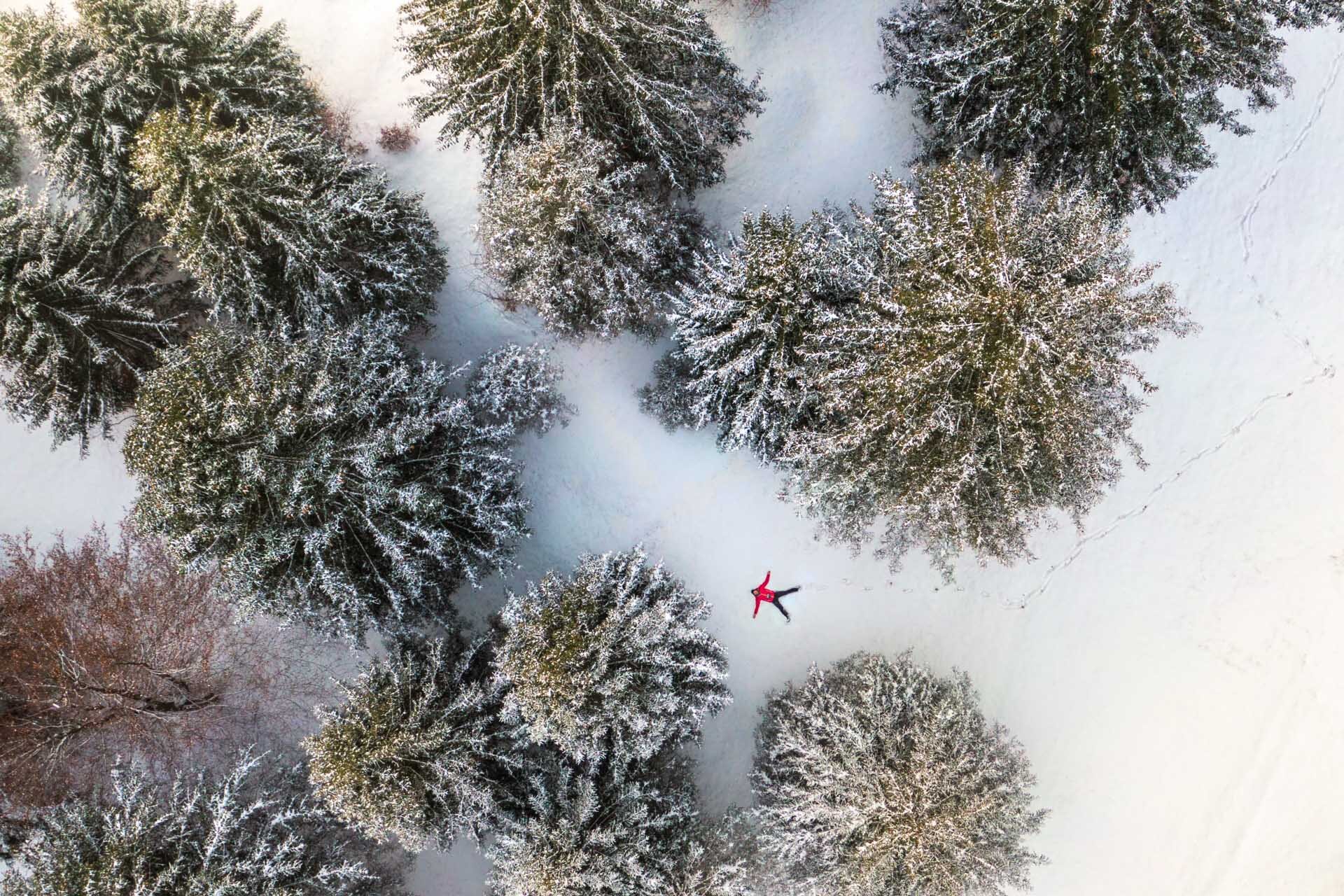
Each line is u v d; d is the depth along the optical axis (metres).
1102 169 14.01
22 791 15.70
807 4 17.72
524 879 13.45
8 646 15.58
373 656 16.31
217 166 12.12
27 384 14.53
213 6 15.34
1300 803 18.27
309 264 13.65
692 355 14.33
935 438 12.65
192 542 12.38
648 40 13.02
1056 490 13.88
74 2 13.78
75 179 14.62
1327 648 18.30
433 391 14.69
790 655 17.77
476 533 15.23
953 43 14.55
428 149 17.59
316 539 12.46
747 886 15.41
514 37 12.48
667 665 13.49
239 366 12.98
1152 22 12.32
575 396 17.61
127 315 15.06
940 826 13.08
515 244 14.34
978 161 15.33
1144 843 18.22
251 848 14.02
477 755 14.30
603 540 17.64
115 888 12.60
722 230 17.69
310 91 16.31
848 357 13.02
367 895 16.06
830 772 14.06
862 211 14.37
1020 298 10.95
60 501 17.34
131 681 16.17
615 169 14.80
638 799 14.34
